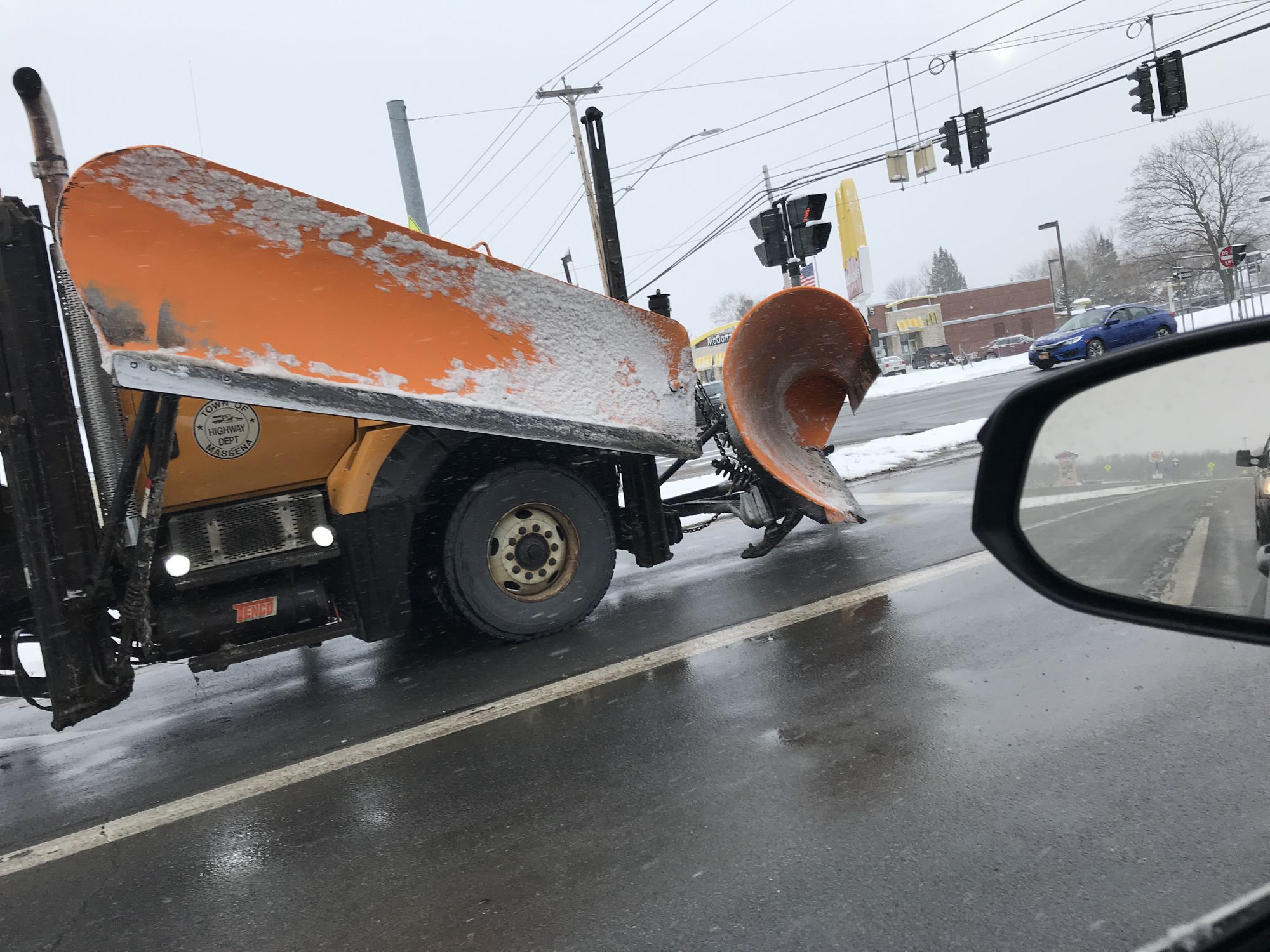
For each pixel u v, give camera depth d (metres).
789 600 5.35
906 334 70.62
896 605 4.90
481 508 4.96
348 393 4.10
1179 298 56.56
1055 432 1.69
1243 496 1.43
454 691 4.51
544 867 2.65
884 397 30.30
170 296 3.70
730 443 5.91
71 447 3.91
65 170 4.37
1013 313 77.06
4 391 3.84
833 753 3.16
